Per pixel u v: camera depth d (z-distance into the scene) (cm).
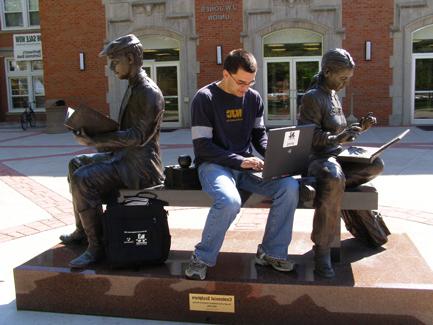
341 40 1702
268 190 353
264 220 613
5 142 1616
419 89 1717
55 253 406
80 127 363
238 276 344
